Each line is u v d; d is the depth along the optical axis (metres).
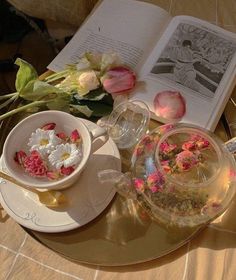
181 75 0.44
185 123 0.38
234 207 0.35
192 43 0.46
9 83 0.83
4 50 0.90
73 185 0.36
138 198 0.34
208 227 0.34
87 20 0.50
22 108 0.41
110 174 0.35
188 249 0.33
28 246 0.33
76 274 0.32
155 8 0.49
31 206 0.35
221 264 0.32
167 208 0.32
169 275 0.32
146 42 0.47
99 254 0.33
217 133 0.40
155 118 0.41
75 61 0.46
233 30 0.50
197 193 0.32
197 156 0.33
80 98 0.41
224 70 0.44
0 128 0.41
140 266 0.32
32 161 0.32
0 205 0.36
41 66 0.87
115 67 0.43
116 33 0.48
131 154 0.39
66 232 0.34
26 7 0.68
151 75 0.44
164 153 0.33
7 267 0.32
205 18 0.51
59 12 0.67
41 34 0.80
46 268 0.32
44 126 0.35
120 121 0.41
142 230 0.34
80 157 0.33
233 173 0.33
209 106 0.41
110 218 0.34
